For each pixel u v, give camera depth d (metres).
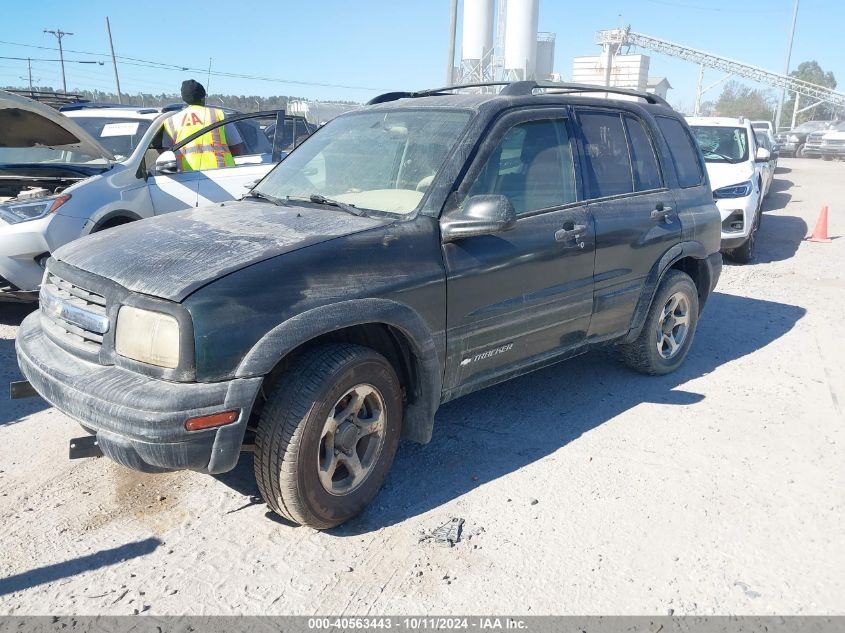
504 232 3.63
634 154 4.66
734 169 9.63
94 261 3.05
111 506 3.35
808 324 6.66
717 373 5.30
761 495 3.56
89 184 5.82
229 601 2.73
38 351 3.11
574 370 5.28
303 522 3.05
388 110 4.14
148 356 2.67
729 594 2.83
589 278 4.15
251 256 2.86
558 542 3.14
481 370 3.72
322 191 3.82
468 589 2.83
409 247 3.23
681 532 3.23
